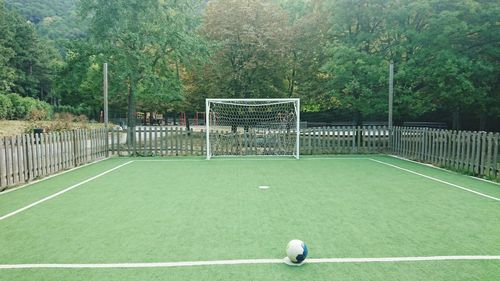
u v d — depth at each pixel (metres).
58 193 7.98
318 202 7.15
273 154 15.75
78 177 9.99
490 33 15.83
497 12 15.18
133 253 4.59
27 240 5.06
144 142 15.45
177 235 5.25
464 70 15.53
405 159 14.05
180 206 6.85
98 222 5.87
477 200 7.34
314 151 15.94
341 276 3.95
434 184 8.98
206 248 4.75
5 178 8.45
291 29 22.50
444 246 4.81
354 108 18.50
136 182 9.25
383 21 18.06
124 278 3.92
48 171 10.37
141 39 19.34
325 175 10.27
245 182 9.23
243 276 3.96
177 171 11.05
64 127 21.64
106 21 18.64
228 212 6.44
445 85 16.19
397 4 17.05
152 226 5.66
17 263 4.30
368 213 6.37
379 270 4.09
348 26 18.95
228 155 15.36
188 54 20.72
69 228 5.57
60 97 51.09
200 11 28.45
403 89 17.00
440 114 27.09
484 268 4.14
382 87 17.61
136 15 19.42
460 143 10.94
